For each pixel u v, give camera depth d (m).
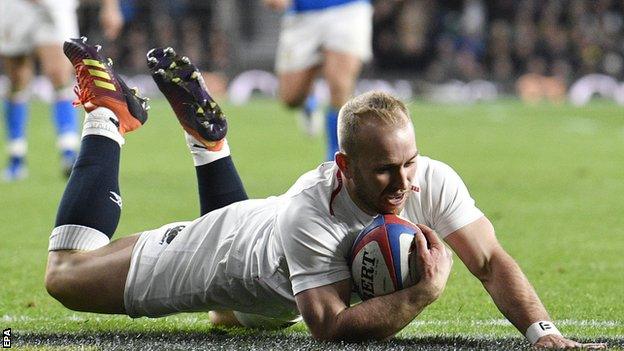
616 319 17.33
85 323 16.91
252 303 15.03
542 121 69.38
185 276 15.14
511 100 89.44
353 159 13.23
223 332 16.06
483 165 44.44
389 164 13.08
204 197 16.83
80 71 16.31
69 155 36.91
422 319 17.30
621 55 91.62
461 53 89.69
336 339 13.59
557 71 90.38
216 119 16.59
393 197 13.38
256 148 50.62
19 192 34.31
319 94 81.69
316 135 56.88
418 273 13.42
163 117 68.38
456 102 87.12
